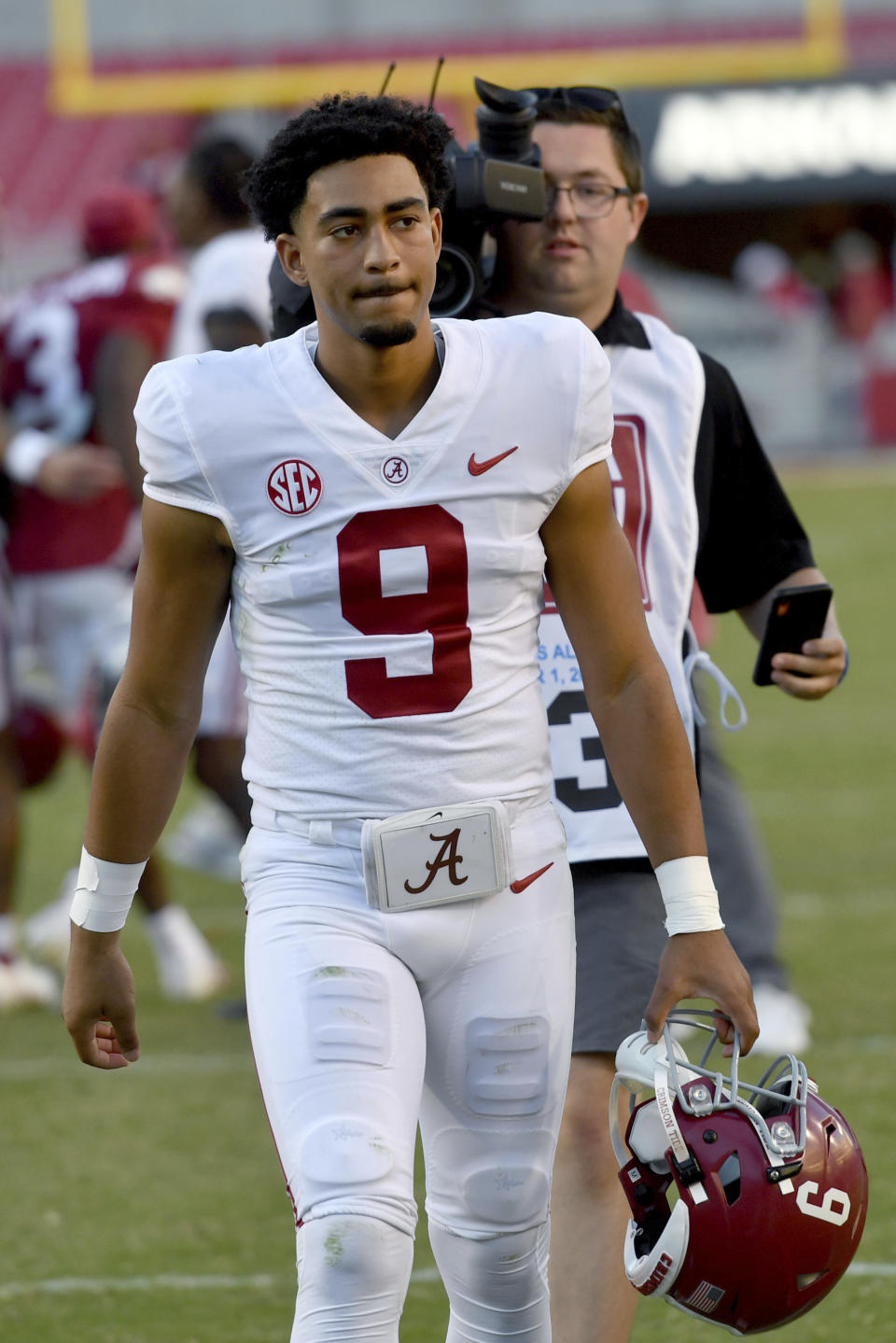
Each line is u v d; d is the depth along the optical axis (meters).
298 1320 8.79
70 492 22.03
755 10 76.38
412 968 9.47
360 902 9.36
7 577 21.97
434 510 9.24
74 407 23.09
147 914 22.03
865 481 74.12
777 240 99.06
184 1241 14.97
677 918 9.61
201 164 21.41
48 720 22.73
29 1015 21.53
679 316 86.75
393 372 9.20
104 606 23.94
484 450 9.28
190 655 9.66
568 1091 11.48
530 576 9.52
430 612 9.30
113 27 71.25
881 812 29.88
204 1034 20.50
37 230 86.00
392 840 9.26
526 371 9.40
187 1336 13.14
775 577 13.04
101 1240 15.00
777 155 88.44
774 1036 18.27
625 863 11.99
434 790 9.34
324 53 72.62
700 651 12.64
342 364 9.23
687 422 12.49
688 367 12.61
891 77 88.12
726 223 98.75
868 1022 19.62
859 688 40.78
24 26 91.31
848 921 23.81
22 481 22.53
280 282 12.45
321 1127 8.93
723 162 88.44
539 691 9.85
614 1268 11.05
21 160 89.06
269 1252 14.73
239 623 9.66
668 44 76.12
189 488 9.29
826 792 31.45
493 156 12.36
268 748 9.55
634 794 9.74
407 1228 8.91
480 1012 9.54
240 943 24.08
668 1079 9.37
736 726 12.39
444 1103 9.72
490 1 74.31
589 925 11.85
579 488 9.52
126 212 23.70
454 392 9.27
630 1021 11.59
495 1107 9.59
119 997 9.99
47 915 23.44
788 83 88.06
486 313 12.52
